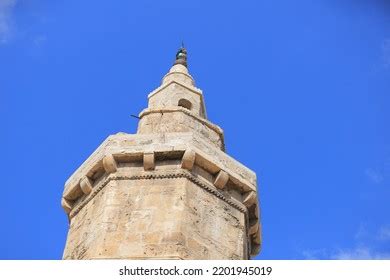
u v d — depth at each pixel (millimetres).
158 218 22141
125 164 23656
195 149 23453
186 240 21703
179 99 27078
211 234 22484
